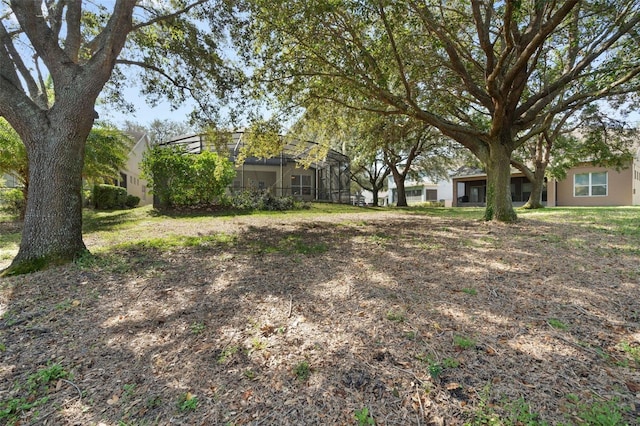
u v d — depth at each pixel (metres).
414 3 5.52
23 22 4.45
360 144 15.01
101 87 4.85
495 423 1.60
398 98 7.17
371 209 16.53
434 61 7.59
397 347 2.29
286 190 19.34
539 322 2.60
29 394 1.90
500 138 8.02
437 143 18.11
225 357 2.23
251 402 1.80
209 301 3.19
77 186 4.72
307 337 2.46
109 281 3.81
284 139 9.66
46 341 2.47
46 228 4.42
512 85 7.44
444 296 3.18
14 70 4.57
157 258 4.87
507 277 3.70
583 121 11.04
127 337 2.52
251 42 6.77
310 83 7.45
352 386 1.91
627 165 15.78
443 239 6.09
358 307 2.97
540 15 6.63
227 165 12.74
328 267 4.30
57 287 3.59
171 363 2.18
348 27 5.71
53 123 4.55
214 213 11.91
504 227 7.36
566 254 4.61
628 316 2.65
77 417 1.72
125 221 9.98
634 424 1.56
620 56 6.91
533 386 1.85
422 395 1.82
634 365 2.02
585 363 2.05
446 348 2.26
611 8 6.04
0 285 3.63
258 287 3.56
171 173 12.19
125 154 13.62
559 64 9.14
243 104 8.02
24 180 11.16
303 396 1.84
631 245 5.00
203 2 6.32
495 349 2.23
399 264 4.36
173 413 1.73
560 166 14.41
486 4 6.74
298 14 5.47
